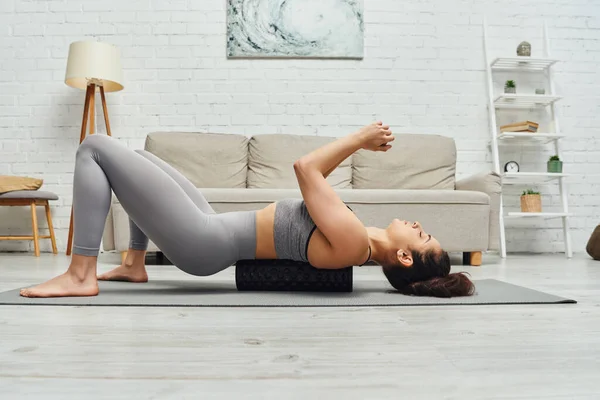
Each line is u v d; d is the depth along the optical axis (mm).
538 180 4312
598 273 2598
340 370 845
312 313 1367
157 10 4301
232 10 4273
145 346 995
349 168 3877
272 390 743
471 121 4352
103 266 2922
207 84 4289
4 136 4277
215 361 892
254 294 1682
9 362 879
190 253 1611
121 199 1579
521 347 1010
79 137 4289
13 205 3863
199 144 3830
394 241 1681
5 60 4301
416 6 4363
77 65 3750
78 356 920
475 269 2879
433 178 3879
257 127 4285
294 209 1655
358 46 4305
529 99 4234
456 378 808
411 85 4340
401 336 1099
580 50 4465
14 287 1919
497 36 4402
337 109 4305
